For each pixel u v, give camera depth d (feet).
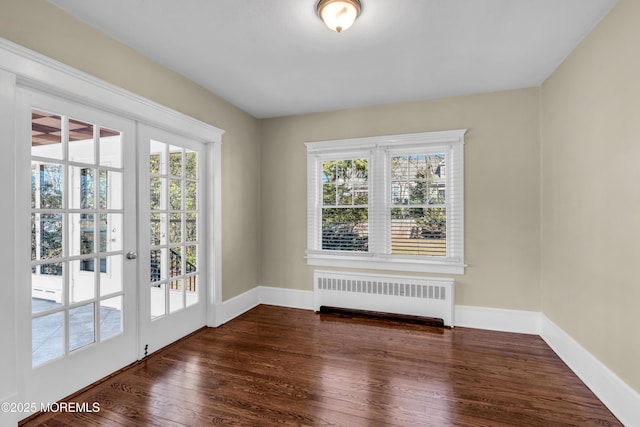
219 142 11.26
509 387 7.29
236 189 12.42
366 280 12.32
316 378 7.67
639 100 5.69
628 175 6.01
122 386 7.27
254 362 8.50
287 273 13.71
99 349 7.47
